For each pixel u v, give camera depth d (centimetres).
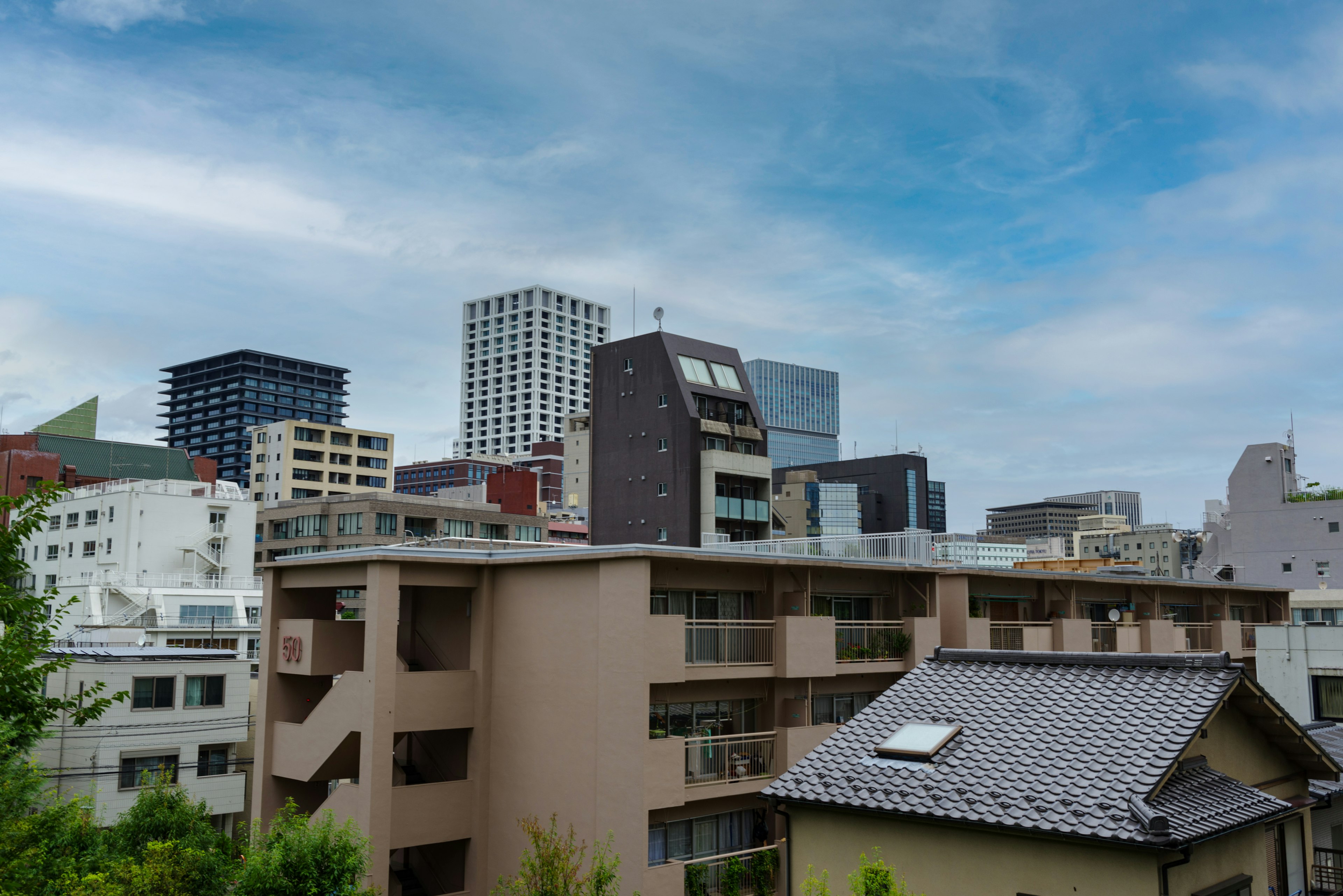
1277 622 4994
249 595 7381
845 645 2869
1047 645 3509
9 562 1376
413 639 2930
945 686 1820
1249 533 7625
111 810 3678
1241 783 1505
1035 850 1370
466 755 2670
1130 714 1544
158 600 6925
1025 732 1581
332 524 9700
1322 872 1864
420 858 2772
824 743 1742
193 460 13138
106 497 8350
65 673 3759
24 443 11281
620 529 6956
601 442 7238
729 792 2412
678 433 6769
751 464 6850
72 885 1705
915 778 1539
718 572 2672
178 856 1964
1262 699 1617
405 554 2527
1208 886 1377
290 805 2078
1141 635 3969
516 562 2611
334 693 2588
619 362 7281
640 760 2214
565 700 2431
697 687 2542
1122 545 16088
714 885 2355
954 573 3262
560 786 2406
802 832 1633
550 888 1925
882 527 12581
